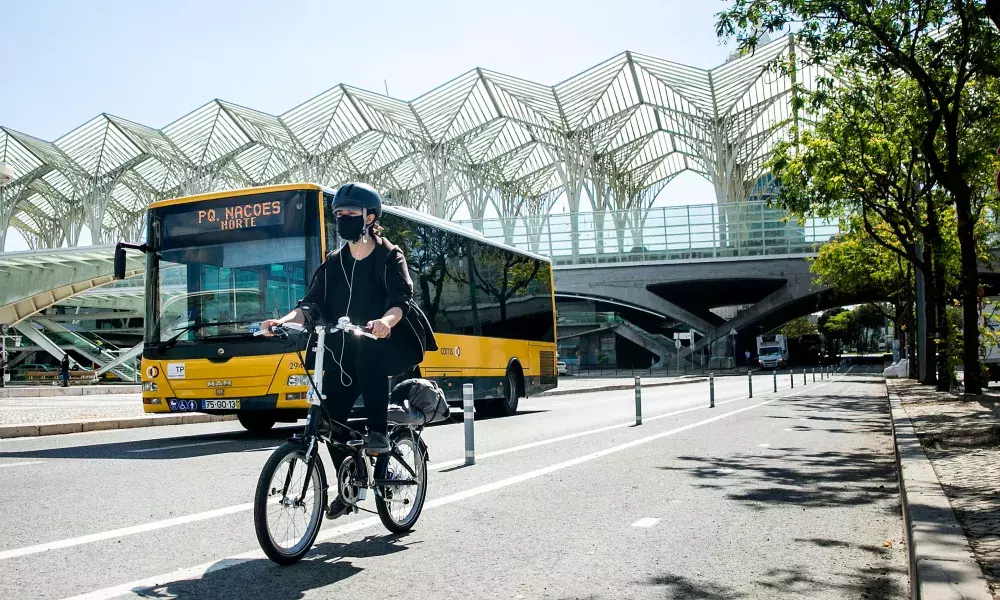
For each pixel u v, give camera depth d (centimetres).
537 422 1513
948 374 2184
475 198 6919
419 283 1388
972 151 1780
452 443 1112
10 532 527
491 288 1711
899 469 775
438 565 448
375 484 484
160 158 6438
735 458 926
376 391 476
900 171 2258
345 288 480
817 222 5606
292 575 423
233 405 1149
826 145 2128
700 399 2323
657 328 8162
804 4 1524
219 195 1195
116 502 641
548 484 734
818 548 495
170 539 507
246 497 664
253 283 1164
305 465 448
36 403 2356
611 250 5903
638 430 1281
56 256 3625
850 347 16000
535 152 7175
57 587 396
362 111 5988
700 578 425
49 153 6469
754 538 521
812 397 2392
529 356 1886
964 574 344
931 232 2178
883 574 437
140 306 4903
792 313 7044
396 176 7381
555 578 423
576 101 5675
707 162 5978
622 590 402
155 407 1185
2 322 3741
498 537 520
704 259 5741
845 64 1670
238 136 6275
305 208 1163
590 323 6925
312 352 471
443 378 1470
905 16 1559
